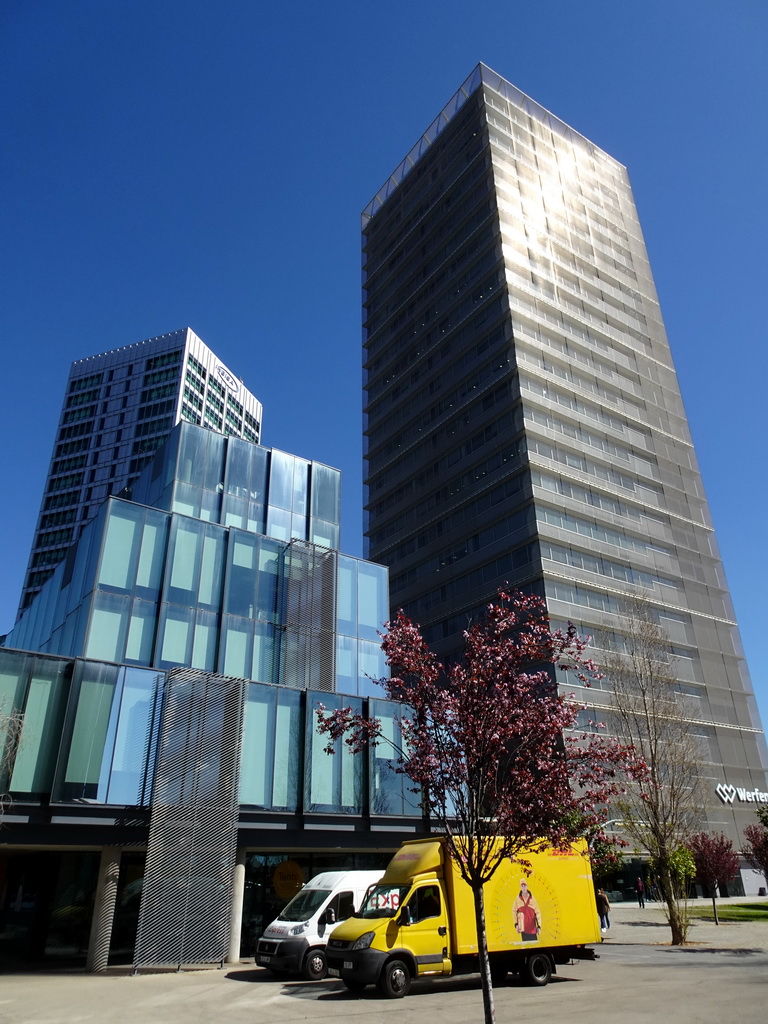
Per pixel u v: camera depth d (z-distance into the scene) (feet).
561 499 192.95
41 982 55.01
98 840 63.26
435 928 49.88
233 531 103.71
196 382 399.85
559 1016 38.60
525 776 31.73
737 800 174.29
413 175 286.25
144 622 89.20
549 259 236.02
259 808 74.08
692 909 130.41
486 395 214.69
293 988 51.29
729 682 197.16
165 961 61.16
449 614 201.46
